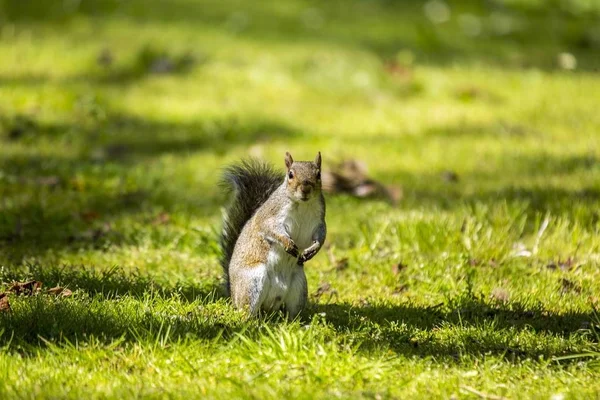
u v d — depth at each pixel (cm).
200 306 821
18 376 643
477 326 798
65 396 611
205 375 661
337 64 1948
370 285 956
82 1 2395
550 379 675
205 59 1984
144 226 1130
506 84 1930
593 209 1149
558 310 866
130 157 1459
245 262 824
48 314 748
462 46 2262
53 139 1517
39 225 1114
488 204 1167
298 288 820
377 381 659
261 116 1677
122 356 685
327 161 1382
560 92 1883
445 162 1430
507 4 2683
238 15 2378
